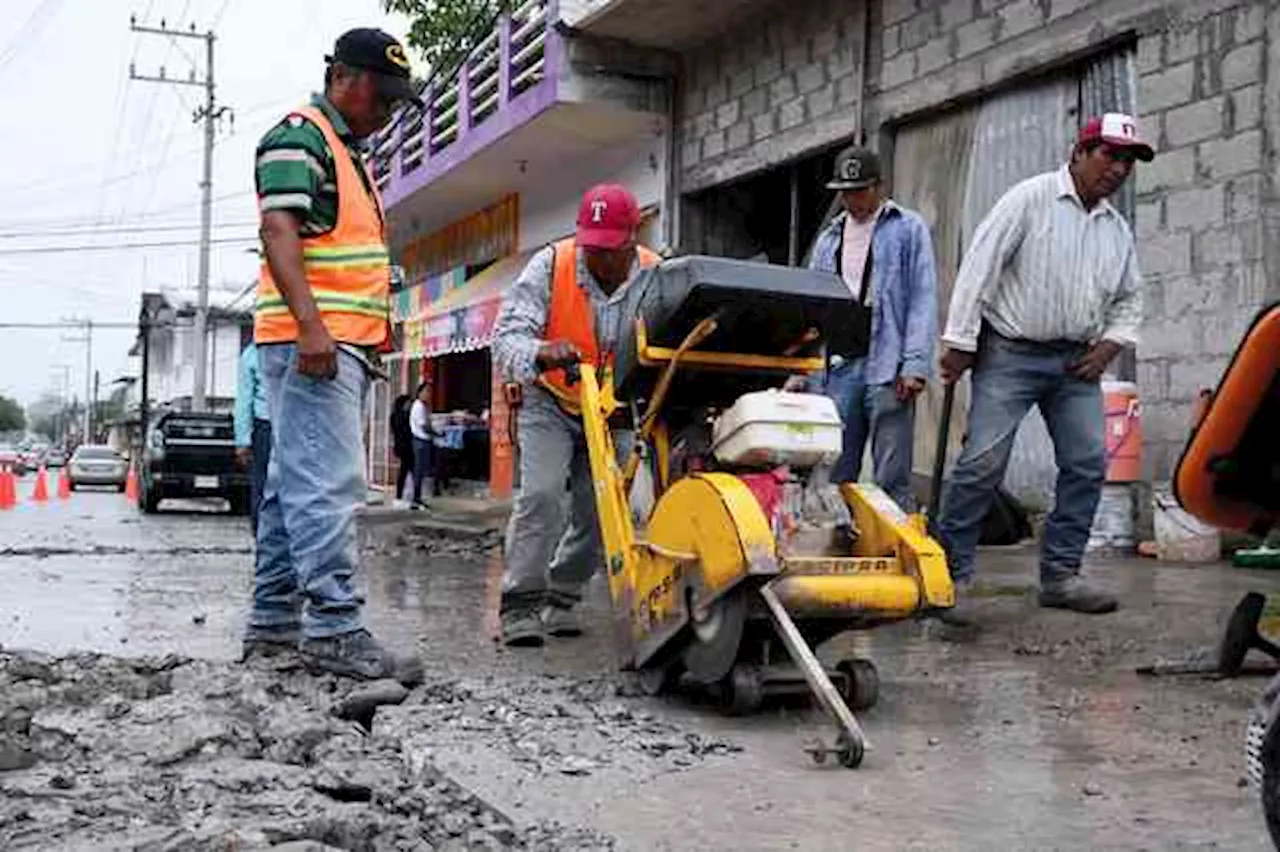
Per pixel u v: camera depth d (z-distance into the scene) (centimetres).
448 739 401
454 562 1018
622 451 577
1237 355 285
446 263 2397
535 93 1553
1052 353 598
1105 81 967
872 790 348
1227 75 851
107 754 379
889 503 453
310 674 486
